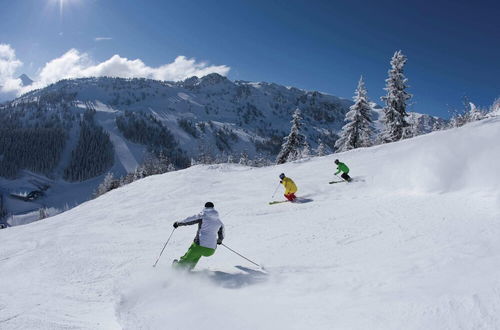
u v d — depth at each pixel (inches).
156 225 519.2
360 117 1619.1
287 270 263.1
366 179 604.7
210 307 202.5
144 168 3902.6
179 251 364.2
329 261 273.4
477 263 208.1
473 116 1235.2
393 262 246.4
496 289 152.4
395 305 163.3
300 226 398.6
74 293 254.7
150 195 761.0
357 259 269.1
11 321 208.1
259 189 697.0
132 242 410.6
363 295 189.6
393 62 1578.5
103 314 212.8
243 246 348.2
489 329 129.3
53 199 7401.6
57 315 214.8
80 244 413.1
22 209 6840.6
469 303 146.6
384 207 426.6
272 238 363.9
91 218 631.2
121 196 812.0
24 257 369.4
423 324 141.7
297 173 783.7
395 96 1561.3
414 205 409.1
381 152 828.6
